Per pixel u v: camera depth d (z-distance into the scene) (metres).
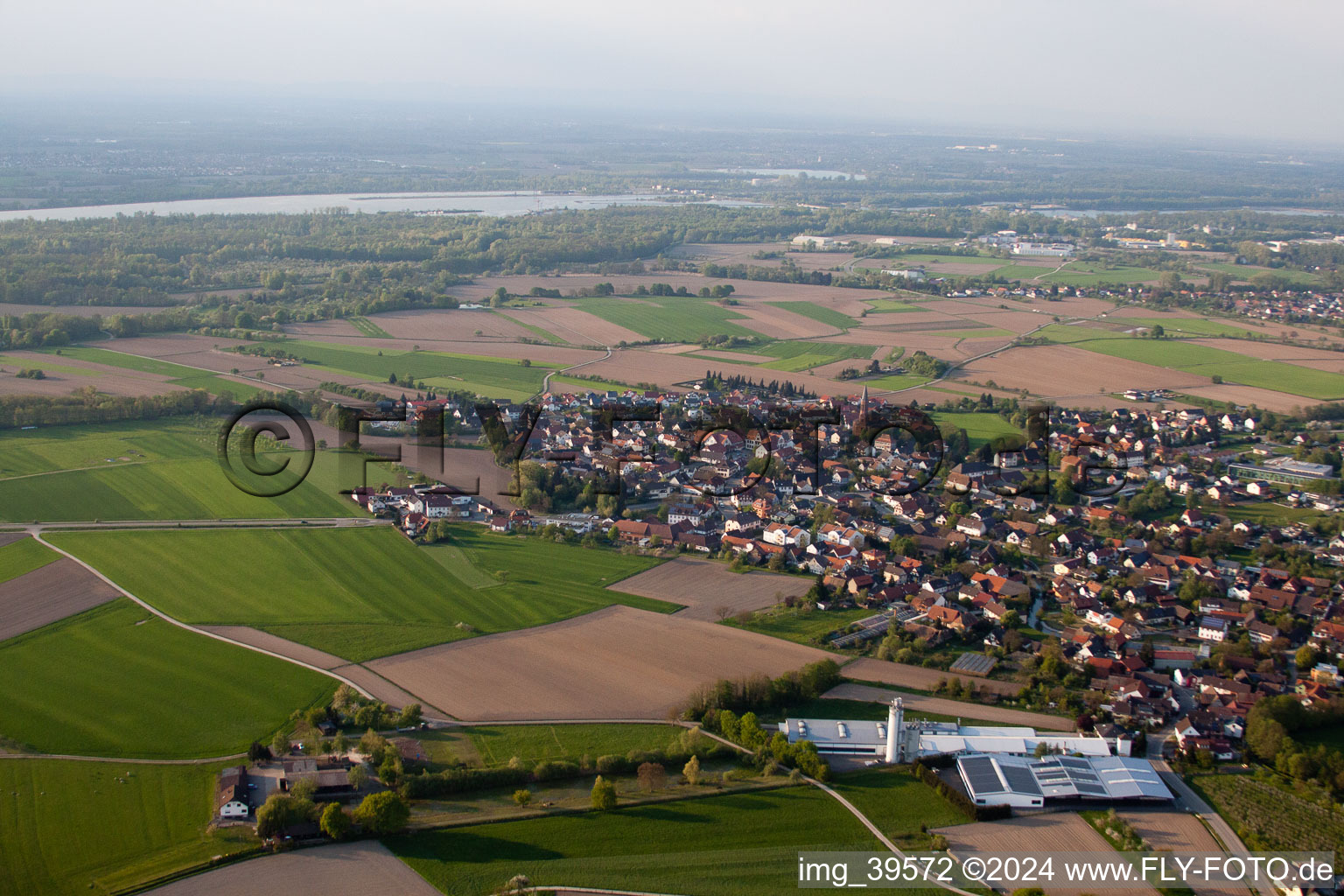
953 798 163.25
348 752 169.75
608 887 141.62
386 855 146.38
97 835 148.50
